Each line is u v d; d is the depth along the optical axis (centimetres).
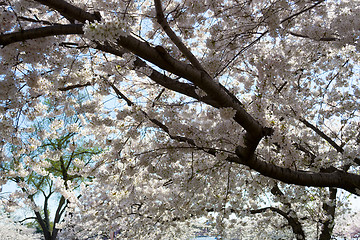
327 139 446
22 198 680
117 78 372
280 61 304
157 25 381
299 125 454
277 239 958
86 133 532
